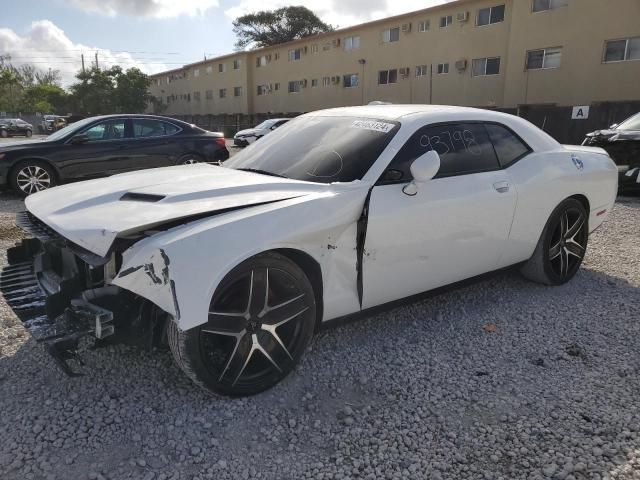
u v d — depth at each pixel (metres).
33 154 8.05
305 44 37.72
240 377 2.59
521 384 2.83
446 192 3.23
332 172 3.04
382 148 3.08
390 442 2.35
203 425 2.42
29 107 63.16
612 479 2.11
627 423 2.48
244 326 2.54
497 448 2.31
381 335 3.40
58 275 2.90
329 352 3.15
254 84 44.56
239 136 24.44
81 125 8.52
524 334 3.44
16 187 8.08
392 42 30.89
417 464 2.20
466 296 4.10
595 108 19.73
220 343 2.63
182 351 2.38
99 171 8.53
